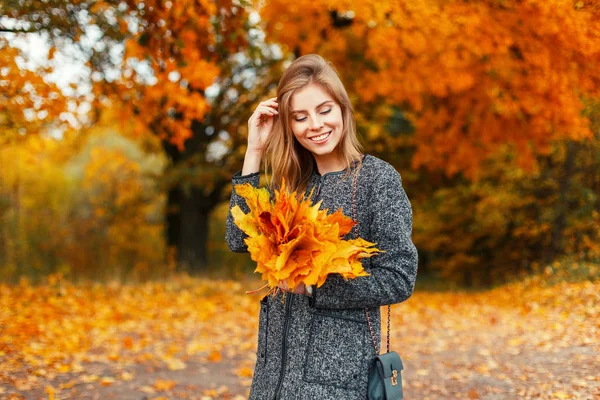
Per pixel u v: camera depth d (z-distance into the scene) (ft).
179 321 24.50
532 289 30.45
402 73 26.37
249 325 24.25
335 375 6.01
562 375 14.66
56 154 54.44
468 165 32.09
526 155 27.84
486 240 46.57
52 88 18.89
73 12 16.61
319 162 6.80
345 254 5.42
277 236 5.52
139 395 14.29
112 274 35.91
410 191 52.16
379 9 23.17
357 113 37.88
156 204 64.85
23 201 54.44
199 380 15.79
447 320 25.52
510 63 22.09
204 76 19.25
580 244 34.81
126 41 17.90
